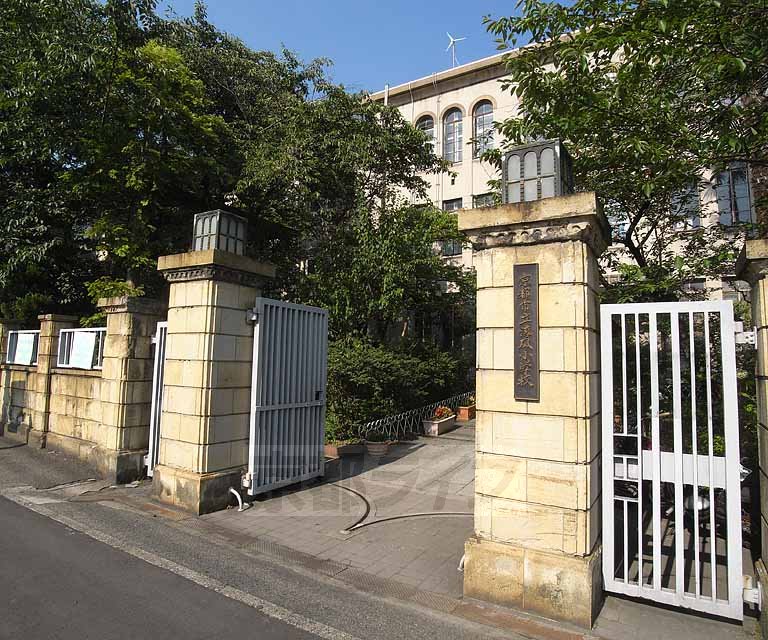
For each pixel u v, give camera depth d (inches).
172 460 238.4
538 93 228.2
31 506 227.8
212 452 230.2
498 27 225.0
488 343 157.5
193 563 172.6
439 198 789.2
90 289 423.5
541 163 157.6
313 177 488.7
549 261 150.2
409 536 204.4
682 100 225.8
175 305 244.5
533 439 147.7
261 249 542.6
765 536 135.6
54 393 344.2
